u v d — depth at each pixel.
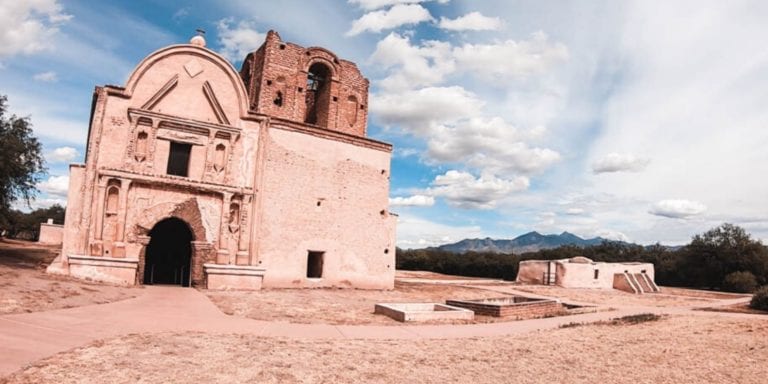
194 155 23.86
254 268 23.16
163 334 10.45
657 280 54.72
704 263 50.31
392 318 15.52
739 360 9.76
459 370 8.70
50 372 6.94
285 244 25.19
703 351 10.64
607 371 8.88
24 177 27.08
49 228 56.53
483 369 8.83
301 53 29.00
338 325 13.65
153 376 7.17
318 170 26.73
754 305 22.78
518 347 11.06
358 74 30.88
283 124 25.94
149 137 22.70
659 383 8.15
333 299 20.55
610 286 39.44
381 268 28.33
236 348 9.49
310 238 26.00
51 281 17.17
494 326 14.70
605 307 21.70
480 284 38.97
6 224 28.98
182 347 9.23
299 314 15.33
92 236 21.03
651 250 68.00
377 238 28.42
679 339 12.22
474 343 11.48
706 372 8.84
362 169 28.38
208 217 23.53
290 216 25.52
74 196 21.19
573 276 37.78
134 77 22.84
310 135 26.72
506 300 20.94
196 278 22.66
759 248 47.56
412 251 73.50
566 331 13.71
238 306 16.38
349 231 27.41
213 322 12.80
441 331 13.34
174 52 23.91
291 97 28.36
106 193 21.56
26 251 35.16
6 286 14.20
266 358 8.77
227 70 25.05
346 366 8.55
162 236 28.02
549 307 19.28
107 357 8.04
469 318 16.22
